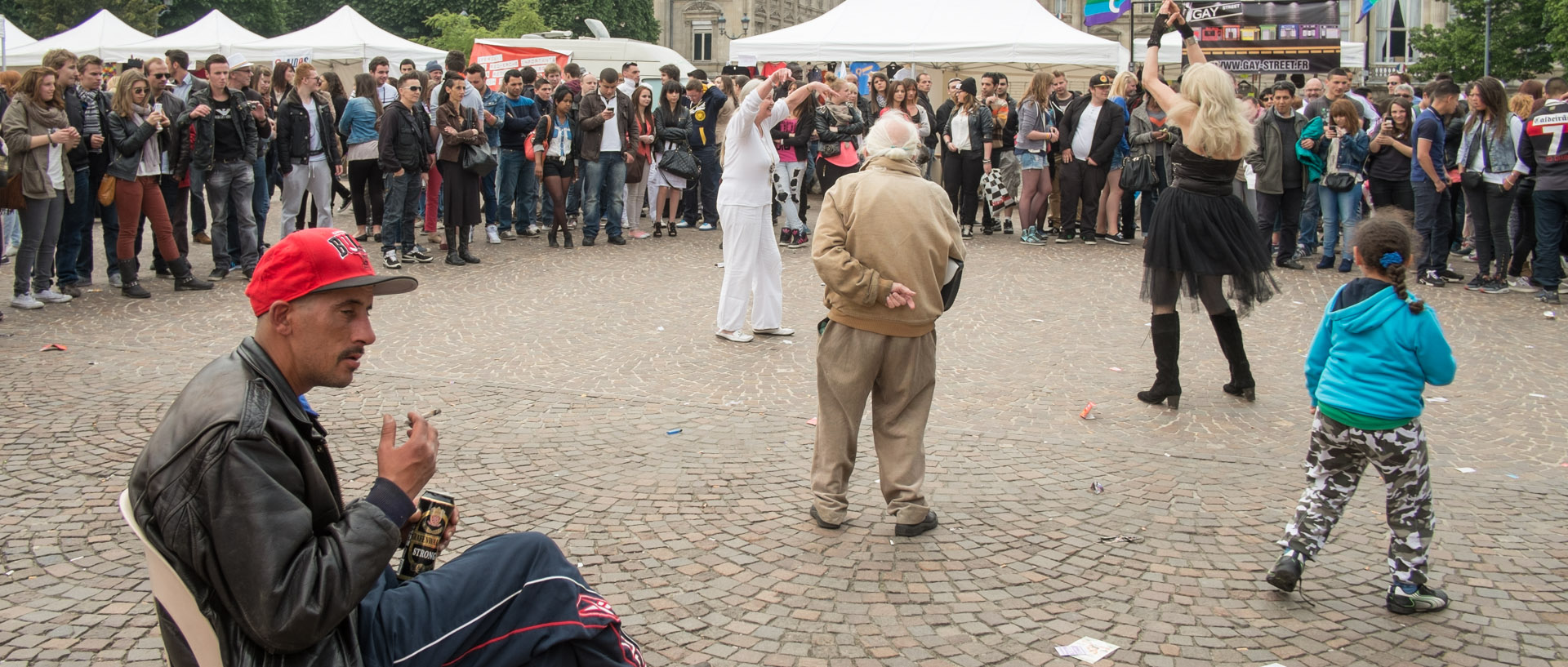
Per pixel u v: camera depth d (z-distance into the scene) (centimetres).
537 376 713
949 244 450
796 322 895
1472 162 1034
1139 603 398
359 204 1280
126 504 214
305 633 211
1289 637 373
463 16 4691
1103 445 587
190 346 775
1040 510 490
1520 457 574
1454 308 962
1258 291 660
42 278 900
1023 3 1706
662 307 942
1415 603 389
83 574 407
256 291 232
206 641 215
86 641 357
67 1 4116
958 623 381
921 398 460
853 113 1295
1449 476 543
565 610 255
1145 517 483
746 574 418
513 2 4591
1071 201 1324
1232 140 636
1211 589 411
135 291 934
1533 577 422
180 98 1054
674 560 429
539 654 252
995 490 515
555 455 554
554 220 1261
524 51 2133
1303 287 1053
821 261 436
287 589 209
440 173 1199
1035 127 1305
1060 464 554
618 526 462
